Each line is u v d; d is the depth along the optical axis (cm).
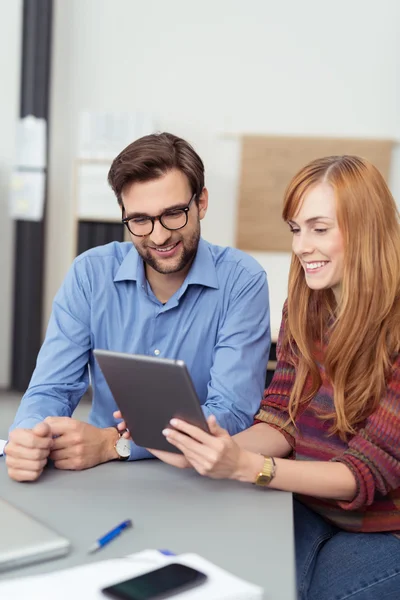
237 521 128
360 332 157
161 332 194
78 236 523
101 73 547
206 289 193
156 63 543
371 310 156
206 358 196
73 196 524
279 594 101
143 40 543
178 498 140
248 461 142
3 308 562
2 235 556
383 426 152
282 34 530
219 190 544
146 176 168
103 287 193
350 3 522
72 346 191
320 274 161
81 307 193
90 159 510
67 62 548
